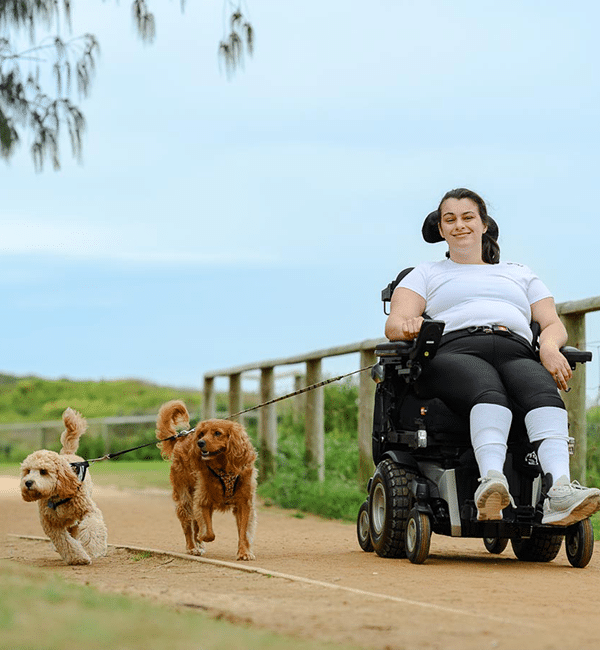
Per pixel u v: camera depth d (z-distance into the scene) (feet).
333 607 21.63
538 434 29.12
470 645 18.04
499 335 30.81
